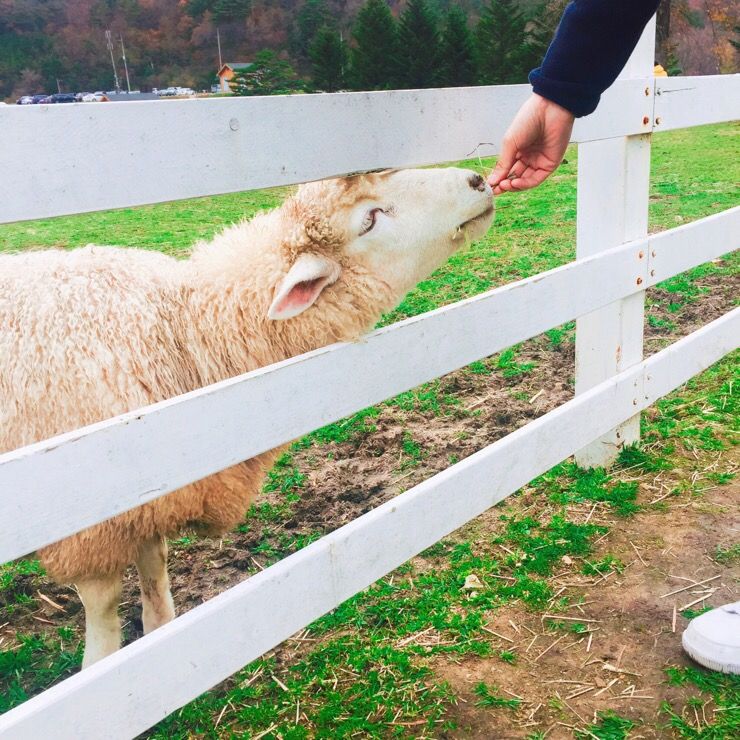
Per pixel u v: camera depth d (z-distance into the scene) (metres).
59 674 2.70
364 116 2.09
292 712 2.33
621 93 3.00
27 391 2.40
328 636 2.67
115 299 2.55
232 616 1.84
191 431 1.75
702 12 42.22
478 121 2.46
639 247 3.18
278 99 1.86
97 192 1.58
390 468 3.84
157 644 1.69
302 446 4.12
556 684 2.37
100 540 2.45
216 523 2.81
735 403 4.14
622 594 2.77
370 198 2.58
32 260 2.65
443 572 2.97
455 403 4.48
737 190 9.86
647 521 3.20
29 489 1.49
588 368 3.57
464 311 2.41
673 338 5.14
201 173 1.75
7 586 3.21
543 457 2.87
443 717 2.26
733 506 3.27
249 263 2.67
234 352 2.69
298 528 3.42
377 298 2.69
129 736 1.68
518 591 2.80
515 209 9.85
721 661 2.33
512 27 35.69
